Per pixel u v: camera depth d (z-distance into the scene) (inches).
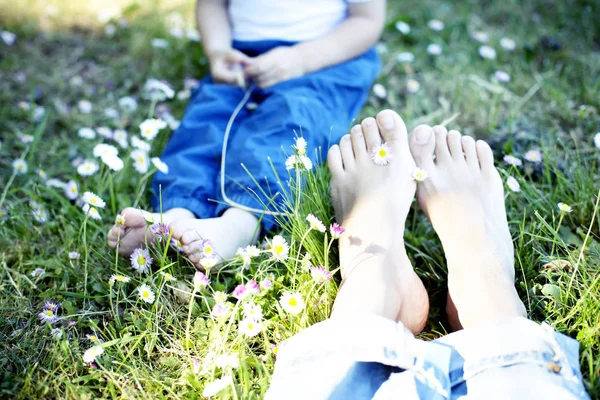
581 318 41.6
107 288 47.1
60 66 78.0
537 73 73.8
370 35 61.4
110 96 72.4
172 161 53.8
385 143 48.5
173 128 62.6
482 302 41.1
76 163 60.5
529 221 52.2
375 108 69.3
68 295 46.0
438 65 76.4
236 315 43.7
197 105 58.1
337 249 48.2
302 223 46.0
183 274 47.6
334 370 35.0
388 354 35.1
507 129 63.0
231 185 50.8
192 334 43.8
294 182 48.9
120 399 39.4
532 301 44.7
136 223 45.4
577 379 34.2
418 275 48.4
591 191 51.8
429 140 49.8
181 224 45.3
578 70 73.1
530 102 68.7
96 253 49.3
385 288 40.5
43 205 54.5
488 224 45.8
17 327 44.7
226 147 55.2
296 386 34.9
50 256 51.2
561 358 34.9
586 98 67.3
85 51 81.3
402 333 36.0
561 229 49.8
